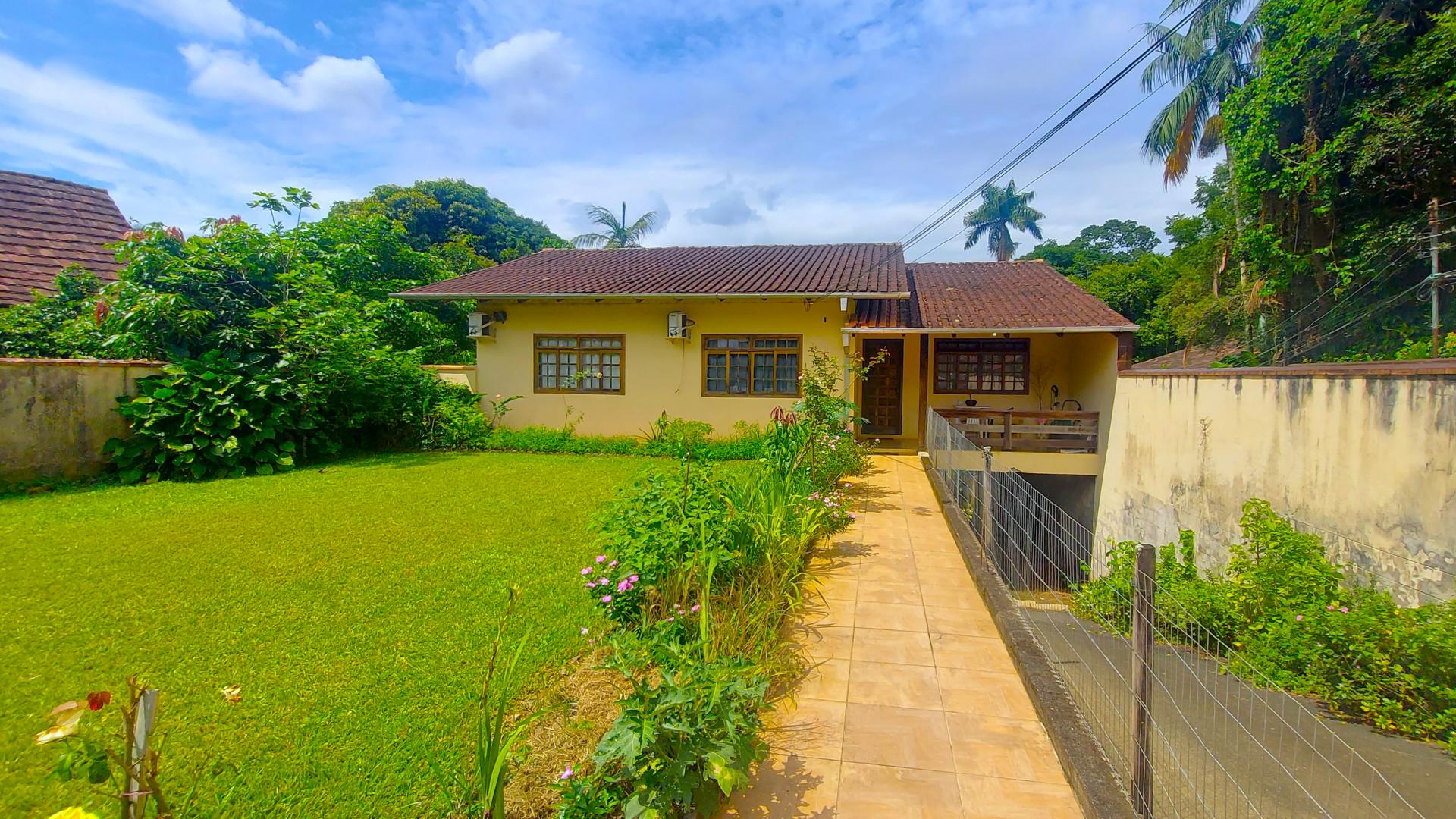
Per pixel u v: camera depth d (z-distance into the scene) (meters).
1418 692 3.69
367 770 2.66
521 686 3.31
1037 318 10.62
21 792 2.51
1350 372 4.68
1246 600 4.87
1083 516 10.55
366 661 3.58
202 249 10.17
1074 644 4.62
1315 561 4.68
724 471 9.64
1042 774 2.76
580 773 2.54
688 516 4.28
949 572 5.32
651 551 4.00
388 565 5.19
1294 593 4.61
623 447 11.75
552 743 2.81
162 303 9.20
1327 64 10.03
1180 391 7.29
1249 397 5.94
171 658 3.59
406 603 4.41
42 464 8.09
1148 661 2.41
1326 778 3.14
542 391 12.95
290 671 3.46
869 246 15.81
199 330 9.72
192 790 2.29
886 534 6.43
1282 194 11.20
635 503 4.47
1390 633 3.82
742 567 4.28
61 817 1.59
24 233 11.92
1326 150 9.98
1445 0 9.09
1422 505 4.06
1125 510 8.86
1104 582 5.80
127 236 10.11
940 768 2.79
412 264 16.81
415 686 3.30
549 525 6.46
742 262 14.32
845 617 4.42
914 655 3.86
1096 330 9.75
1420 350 8.84
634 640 2.88
